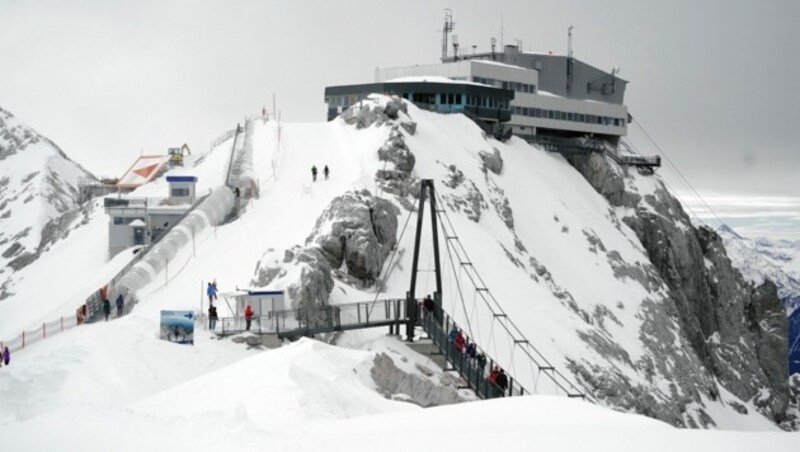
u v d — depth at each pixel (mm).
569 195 195000
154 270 113750
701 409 152875
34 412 62281
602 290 163625
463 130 181250
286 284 100812
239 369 61562
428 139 166250
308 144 158250
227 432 42938
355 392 59219
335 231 113938
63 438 42500
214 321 89000
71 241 160375
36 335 90500
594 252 174375
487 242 136125
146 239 138125
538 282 142875
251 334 88500
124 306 103125
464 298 119438
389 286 115750
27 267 157375
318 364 62750
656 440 42469
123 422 44938
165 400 57188
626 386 123875
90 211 171375
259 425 45094
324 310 96312
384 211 121625
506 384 84500
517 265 139250
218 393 55688
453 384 86188
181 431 43219
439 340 94938
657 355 156750
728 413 166125
